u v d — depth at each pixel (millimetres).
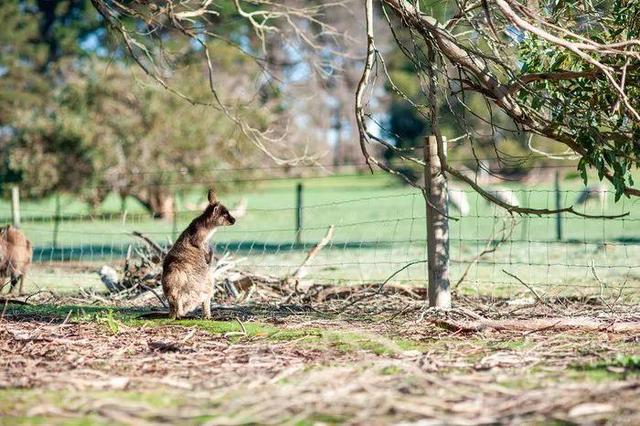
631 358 8164
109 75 37906
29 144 36969
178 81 38562
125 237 28688
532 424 6117
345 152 64500
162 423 6297
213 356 8992
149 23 13422
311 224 34031
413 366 8086
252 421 6305
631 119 10289
